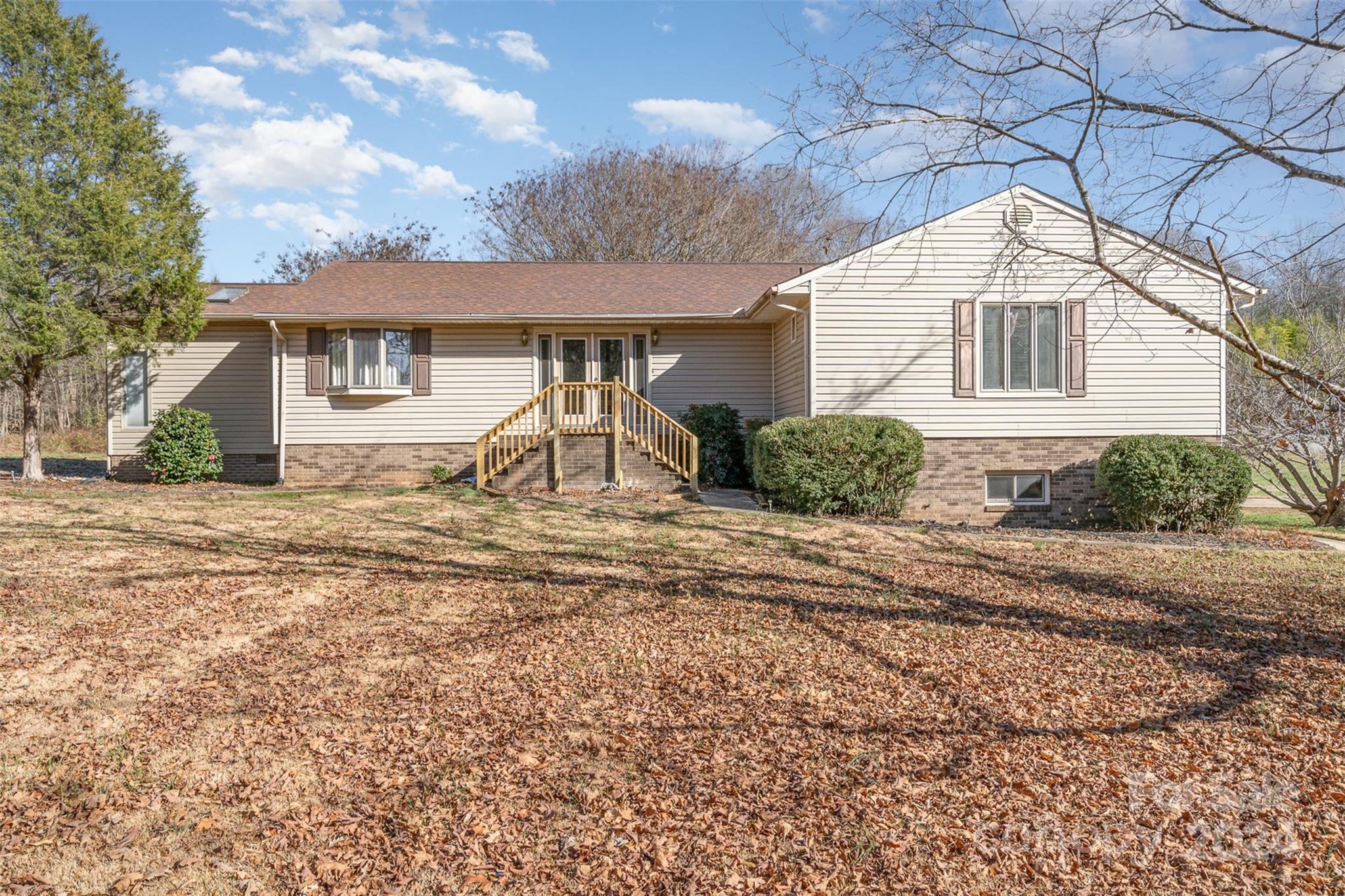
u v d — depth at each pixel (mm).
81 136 15656
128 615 7160
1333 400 6805
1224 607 7750
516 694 5602
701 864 3684
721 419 16359
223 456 17516
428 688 5707
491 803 4219
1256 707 5340
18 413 35969
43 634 6594
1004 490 13992
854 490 12820
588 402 15914
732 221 29750
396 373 16500
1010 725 5090
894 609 7598
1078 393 13812
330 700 5500
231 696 5531
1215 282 13469
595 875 3615
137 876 3578
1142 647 6555
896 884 3539
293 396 16312
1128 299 12898
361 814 4117
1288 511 18359
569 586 8352
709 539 10656
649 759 4676
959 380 13719
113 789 4312
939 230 13664
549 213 34156
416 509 12672
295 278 37312
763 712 5309
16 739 4844
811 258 28172
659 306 16953
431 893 3492
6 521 10953
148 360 17641
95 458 26719
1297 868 3615
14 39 15070
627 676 5922
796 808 4141
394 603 7711
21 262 14758
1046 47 6258
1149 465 12352
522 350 16828
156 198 16828
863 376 13688
